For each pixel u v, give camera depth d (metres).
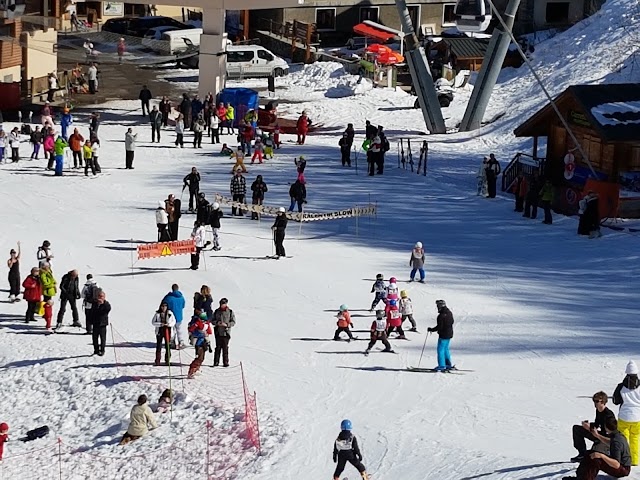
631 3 65.50
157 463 22.69
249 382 25.58
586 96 41.44
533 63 65.06
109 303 29.70
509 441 21.62
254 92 56.88
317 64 68.19
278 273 34.00
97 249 36.38
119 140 52.81
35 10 60.31
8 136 48.16
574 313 30.09
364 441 22.16
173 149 51.62
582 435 18.67
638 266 34.66
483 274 33.94
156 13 78.50
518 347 27.48
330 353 27.31
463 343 27.88
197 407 24.66
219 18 59.84
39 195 42.88
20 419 25.45
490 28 72.69
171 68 69.94
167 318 26.92
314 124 58.81
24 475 22.75
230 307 30.95
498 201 43.88
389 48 67.94
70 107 56.59
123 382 26.27
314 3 73.25
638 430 18.83
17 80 60.28
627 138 39.53
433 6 75.44
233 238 37.81
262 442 22.58
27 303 31.59
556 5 73.00
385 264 34.94
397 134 56.97
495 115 58.75
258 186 40.22
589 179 40.59
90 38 61.53
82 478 22.59
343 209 41.72
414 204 43.09
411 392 24.70
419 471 20.50
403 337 28.20
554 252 36.59
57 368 27.30
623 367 25.95
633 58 58.31
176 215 36.38
